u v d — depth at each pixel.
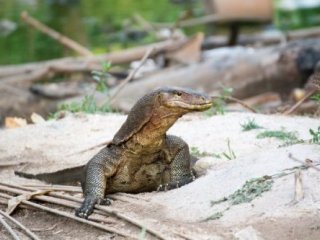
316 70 22.97
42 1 44.09
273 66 25.02
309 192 9.40
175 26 30.72
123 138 11.15
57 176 12.38
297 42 25.66
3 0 44.03
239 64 25.38
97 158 11.20
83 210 10.45
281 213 9.13
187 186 10.78
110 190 11.34
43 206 10.97
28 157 13.55
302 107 18.36
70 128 15.06
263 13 31.89
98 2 44.16
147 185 11.47
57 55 33.09
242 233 8.91
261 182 9.92
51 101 26.08
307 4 41.00
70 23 37.97
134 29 35.75
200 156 12.41
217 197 10.02
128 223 9.89
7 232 10.56
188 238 8.99
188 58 27.88
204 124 14.45
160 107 10.80
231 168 10.81
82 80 29.03
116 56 28.11
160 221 9.66
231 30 31.88
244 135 13.44
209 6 34.62
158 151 11.30
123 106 22.02
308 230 8.76
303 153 10.60
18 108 25.66
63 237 10.18
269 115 15.14
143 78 26.34
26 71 28.17
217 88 25.22
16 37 35.69
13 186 11.92
